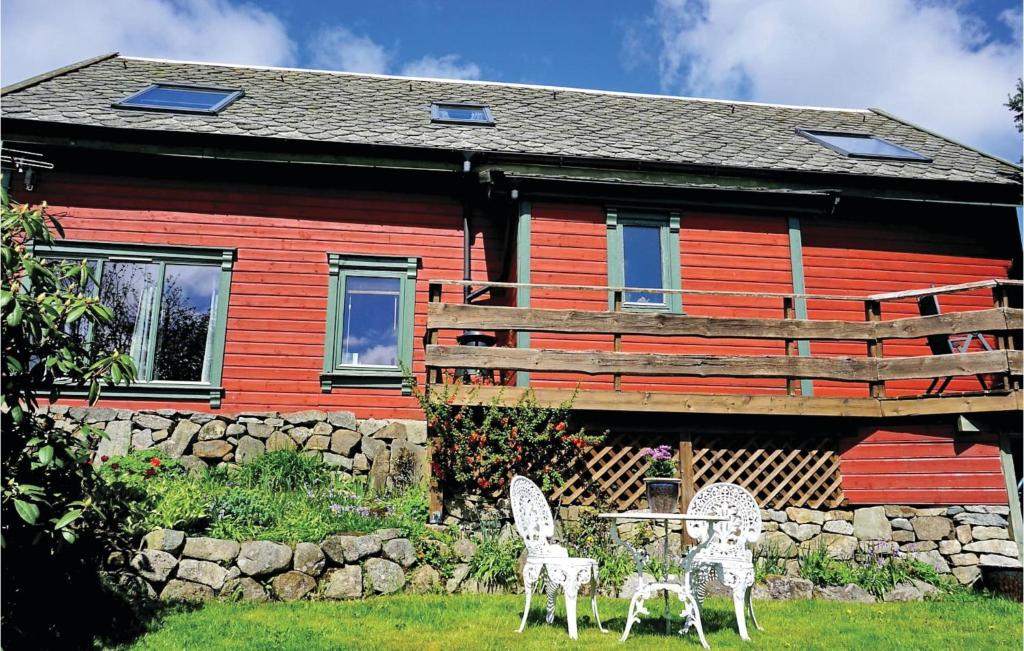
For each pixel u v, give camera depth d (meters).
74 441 4.75
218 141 9.19
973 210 10.62
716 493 5.85
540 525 5.53
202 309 9.40
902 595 6.88
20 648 4.48
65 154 9.24
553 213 9.51
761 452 8.28
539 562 5.37
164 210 9.53
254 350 9.34
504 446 7.51
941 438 7.95
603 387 9.11
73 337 4.83
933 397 7.91
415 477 8.54
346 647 4.75
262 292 9.53
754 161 10.06
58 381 8.64
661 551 7.31
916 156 10.98
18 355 4.48
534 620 5.62
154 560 5.87
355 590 6.21
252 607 5.76
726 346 9.55
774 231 10.02
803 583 6.83
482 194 10.09
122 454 8.24
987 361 7.75
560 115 11.68
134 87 10.83
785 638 5.24
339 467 8.58
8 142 8.82
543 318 7.99
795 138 11.63
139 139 9.07
